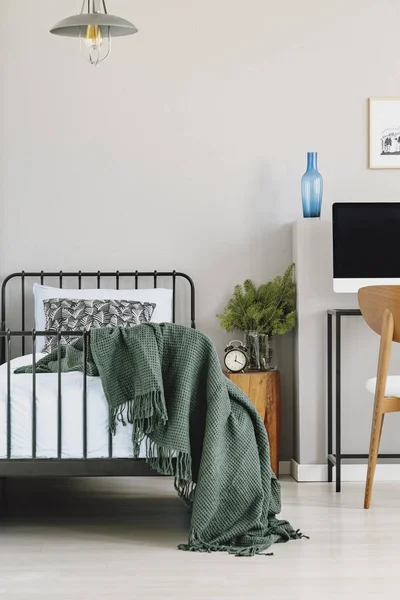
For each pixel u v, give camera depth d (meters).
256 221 4.45
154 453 3.01
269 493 3.11
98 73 4.40
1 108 4.38
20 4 4.37
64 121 4.40
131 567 2.73
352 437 4.21
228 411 3.04
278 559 2.81
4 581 2.59
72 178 4.42
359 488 3.93
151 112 4.42
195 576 2.64
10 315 4.45
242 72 4.43
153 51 4.41
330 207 4.42
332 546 2.96
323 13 4.42
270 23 4.42
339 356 3.92
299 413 4.16
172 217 4.45
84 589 2.52
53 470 3.02
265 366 4.18
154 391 2.91
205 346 3.05
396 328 3.43
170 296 4.30
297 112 4.43
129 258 4.45
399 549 2.92
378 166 4.42
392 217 4.09
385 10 4.43
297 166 4.44
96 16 3.31
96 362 3.01
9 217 4.40
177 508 3.52
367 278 4.07
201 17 4.41
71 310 4.07
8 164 4.39
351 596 2.46
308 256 4.15
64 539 3.05
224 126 4.43
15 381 3.05
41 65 4.38
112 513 3.44
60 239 4.42
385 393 3.53
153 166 4.43
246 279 4.45
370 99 4.41
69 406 3.02
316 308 4.15
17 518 3.37
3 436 3.02
